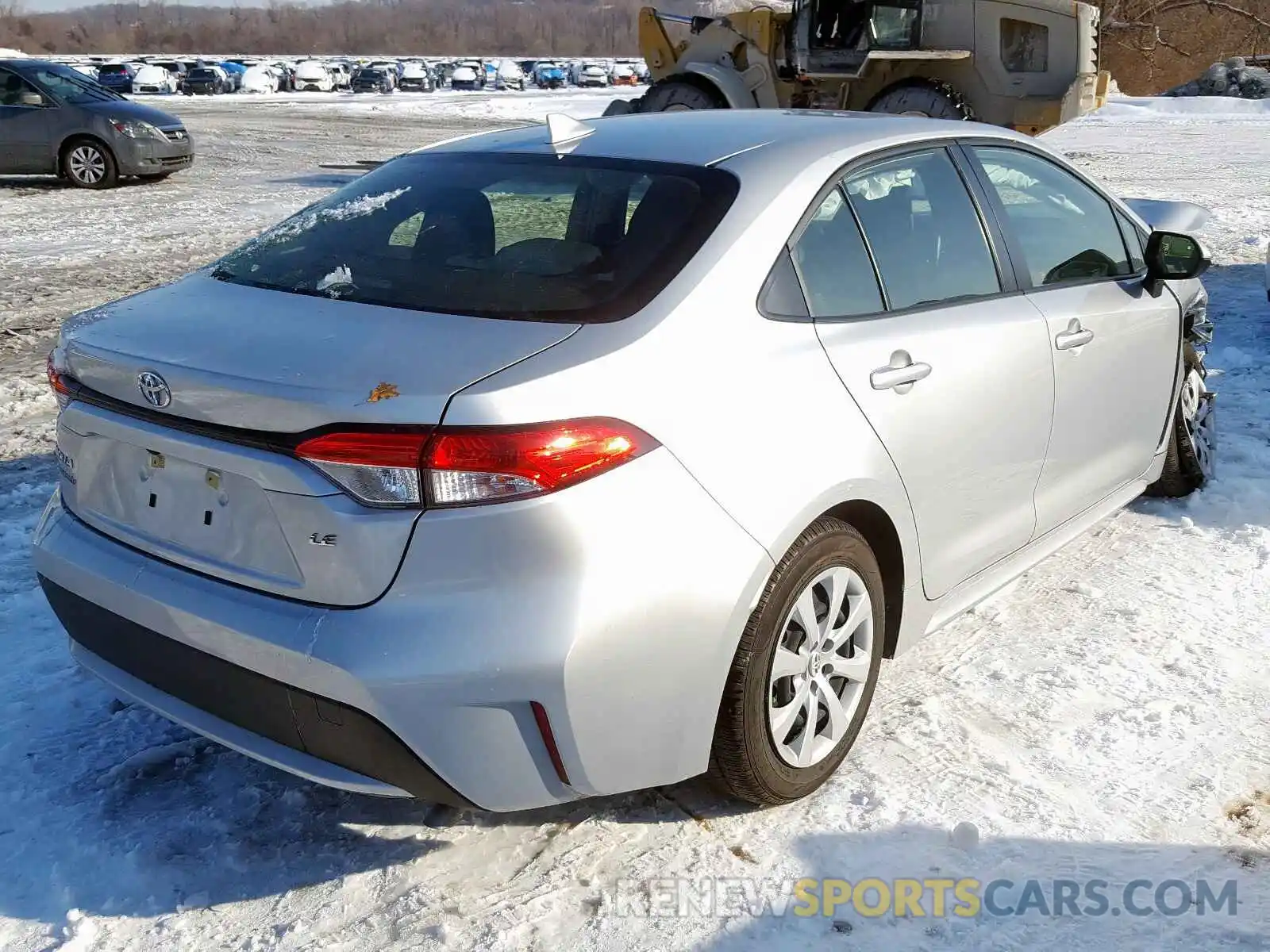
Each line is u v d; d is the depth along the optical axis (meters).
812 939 2.48
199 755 3.14
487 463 2.24
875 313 3.05
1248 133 22.16
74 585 2.75
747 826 2.85
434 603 2.28
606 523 2.33
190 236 11.87
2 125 15.43
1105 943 2.46
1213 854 2.74
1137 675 3.53
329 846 2.79
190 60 63.25
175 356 2.52
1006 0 13.58
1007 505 3.53
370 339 2.48
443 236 2.92
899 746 3.17
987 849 2.75
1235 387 6.40
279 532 2.38
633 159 3.08
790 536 2.62
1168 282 4.41
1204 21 36.31
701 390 2.54
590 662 2.33
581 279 2.67
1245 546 4.44
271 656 2.37
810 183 2.99
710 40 14.79
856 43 13.73
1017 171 3.76
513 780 2.39
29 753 3.13
